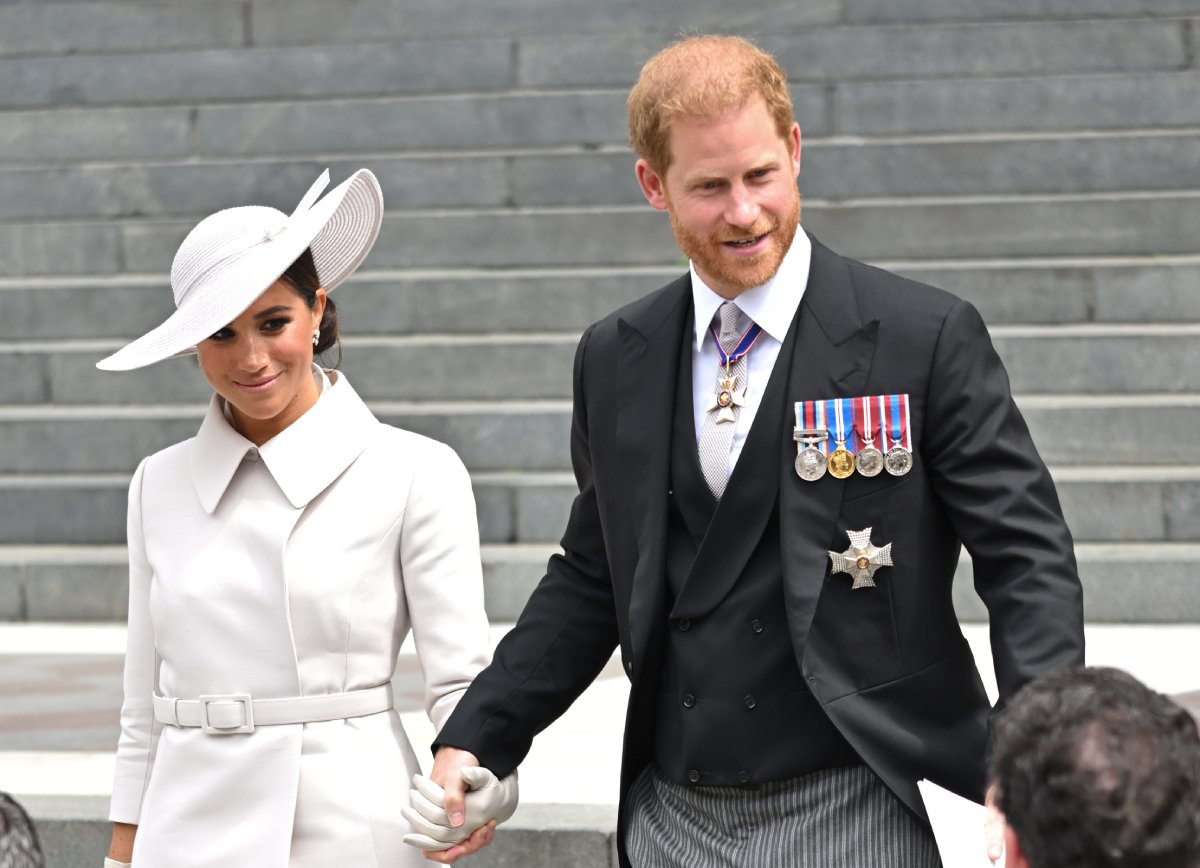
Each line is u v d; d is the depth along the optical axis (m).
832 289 9.91
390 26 38.44
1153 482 25.50
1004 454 9.52
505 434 28.45
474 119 36.09
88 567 26.75
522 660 10.81
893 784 9.38
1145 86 34.19
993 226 31.92
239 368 10.38
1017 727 6.29
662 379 10.14
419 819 10.35
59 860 16.42
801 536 9.59
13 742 19.45
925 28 35.78
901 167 33.56
